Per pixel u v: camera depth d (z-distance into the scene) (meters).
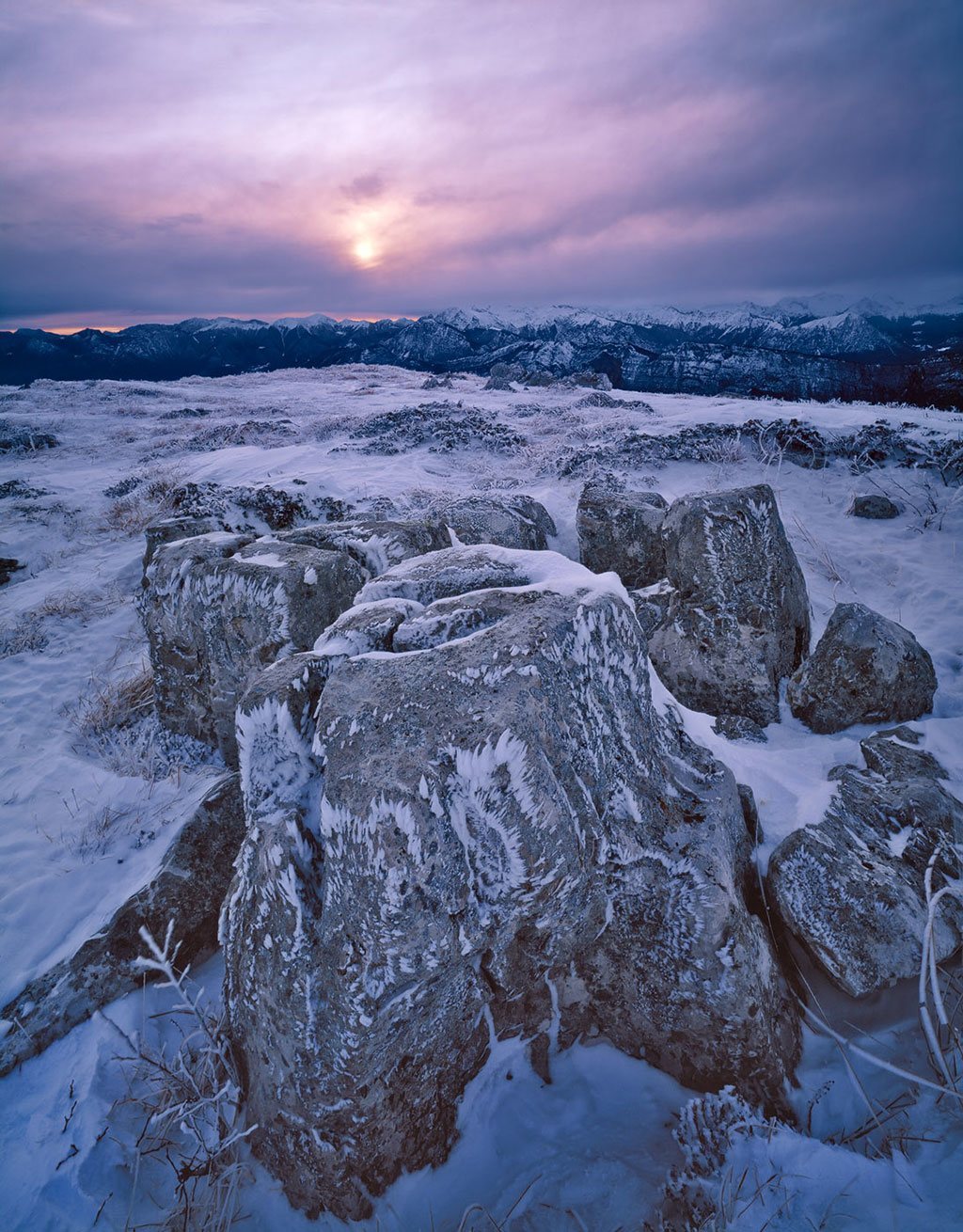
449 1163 2.19
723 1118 2.13
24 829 3.97
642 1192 2.05
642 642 2.79
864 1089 2.19
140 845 3.73
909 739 3.74
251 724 2.33
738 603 4.56
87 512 12.14
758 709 4.41
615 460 12.07
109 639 6.98
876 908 2.47
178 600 4.38
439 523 5.41
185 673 4.57
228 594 4.04
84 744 5.15
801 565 7.57
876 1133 2.05
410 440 16.53
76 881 3.45
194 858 3.30
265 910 2.09
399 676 2.20
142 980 2.87
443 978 1.95
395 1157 2.06
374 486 12.15
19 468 16.95
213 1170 2.12
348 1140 1.97
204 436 19.12
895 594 6.75
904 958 2.38
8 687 6.07
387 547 4.82
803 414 14.79
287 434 18.94
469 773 1.93
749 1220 1.79
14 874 3.54
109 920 3.04
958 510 8.30
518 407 21.94
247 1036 2.21
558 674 2.24
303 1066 1.94
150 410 26.31
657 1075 2.38
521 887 1.96
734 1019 2.17
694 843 2.43
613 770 2.37
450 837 1.87
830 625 4.37
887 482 9.68
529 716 2.01
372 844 1.82
